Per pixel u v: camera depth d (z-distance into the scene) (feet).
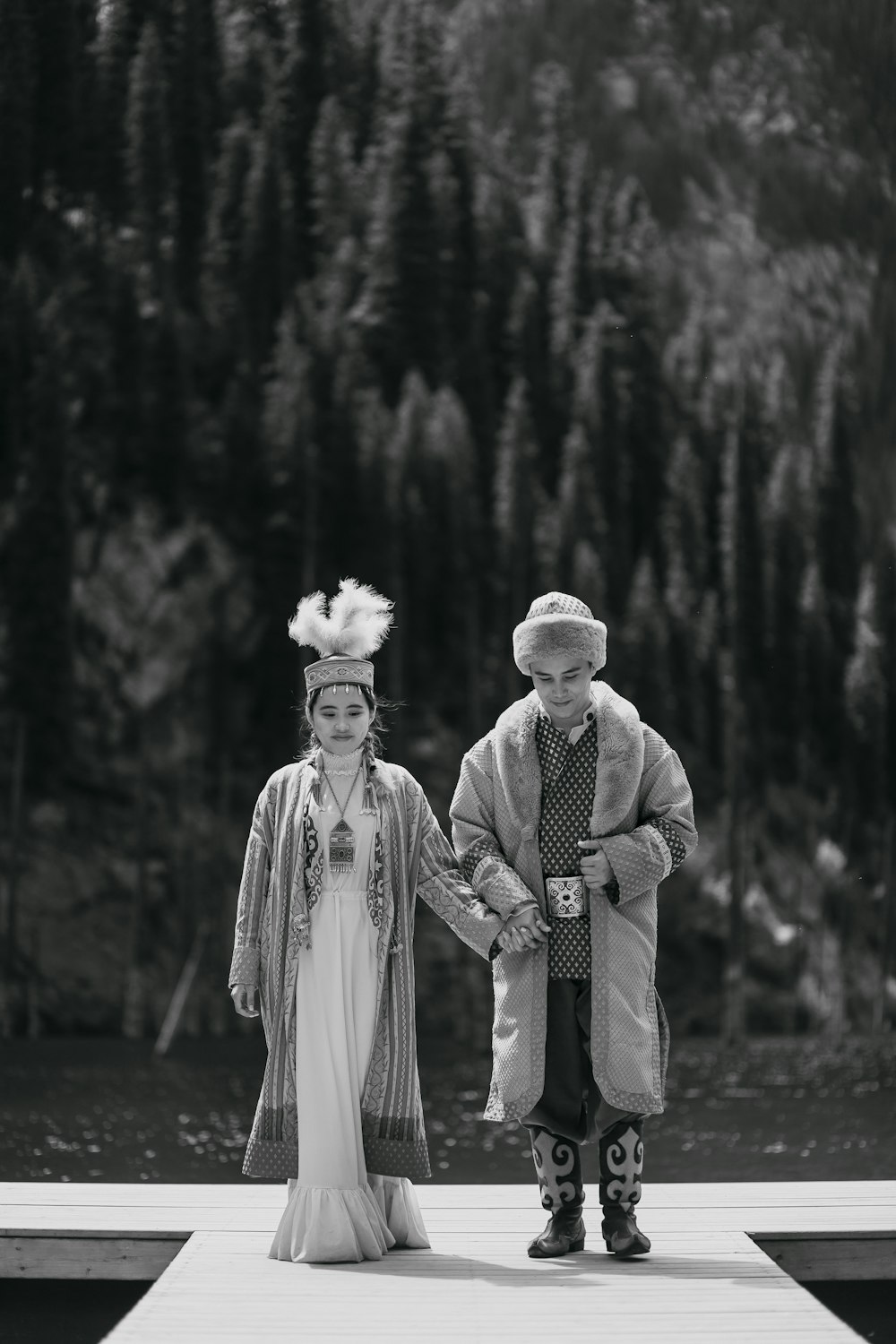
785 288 166.09
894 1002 126.41
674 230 166.50
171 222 142.31
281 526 127.03
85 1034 107.34
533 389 148.56
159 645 119.44
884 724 141.18
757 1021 122.01
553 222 159.12
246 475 128.36
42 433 122.21
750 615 142.72
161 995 109.40
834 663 143.33
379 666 125.70
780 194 171.42
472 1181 35.76
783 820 135.33
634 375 152.15
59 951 108.88
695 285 163.53
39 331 128.36
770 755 138.10
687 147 169.17
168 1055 90.68
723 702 138.72
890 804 139.03
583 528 137.18
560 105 165.48
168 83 145.59
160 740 116.98
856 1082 72.95
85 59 143.54
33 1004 107.45
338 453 130.21
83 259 136.46
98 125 142.72
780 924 127.44
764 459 153.07
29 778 112.47
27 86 140.46
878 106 181.27
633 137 168.14
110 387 128.47
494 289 151.43
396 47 157.79
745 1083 72.38
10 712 113.70
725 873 128.67
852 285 169.17
